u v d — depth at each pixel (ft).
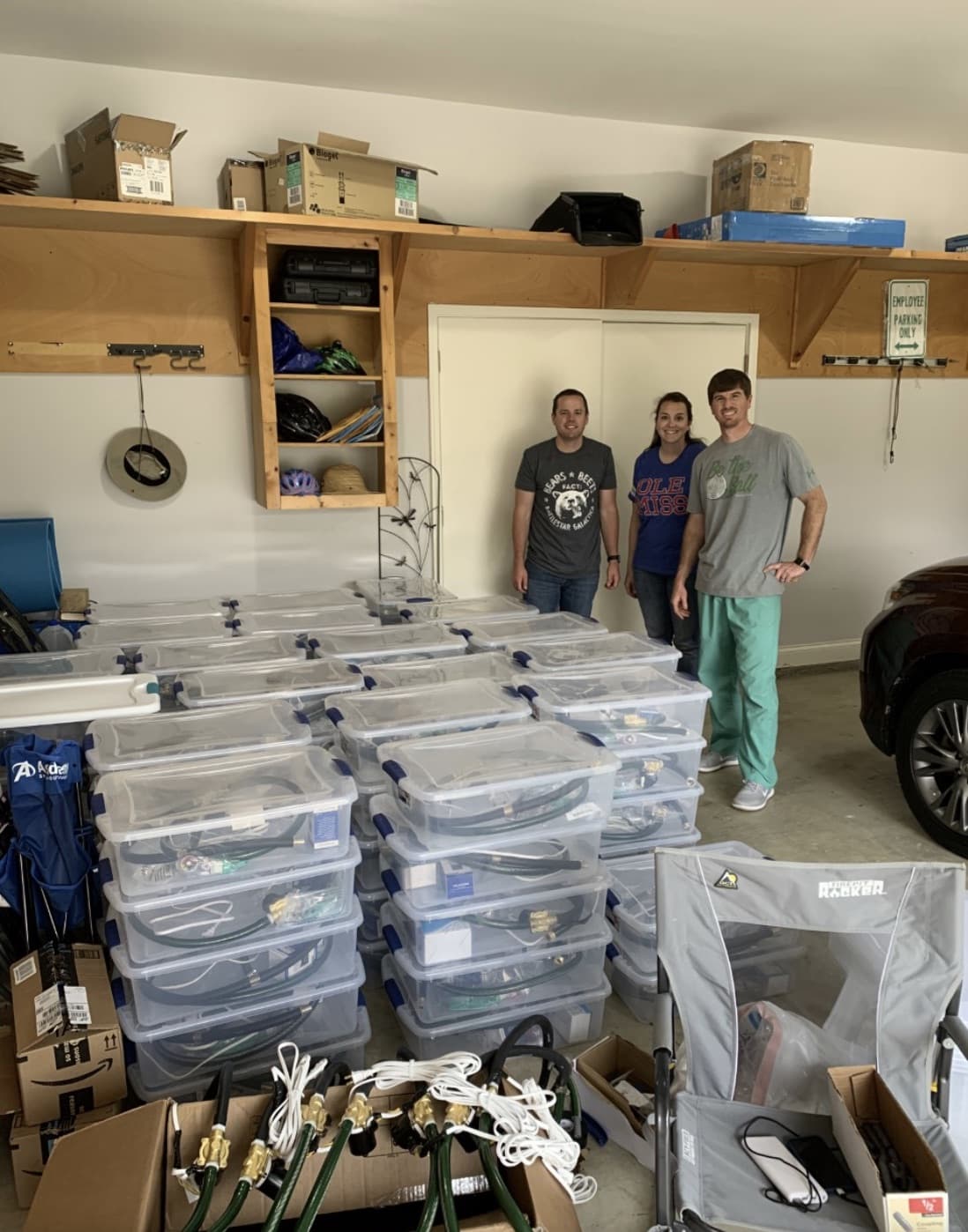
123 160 10.54
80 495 12.48
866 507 17.67
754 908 5.79
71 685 8.29
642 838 8.86
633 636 10.64
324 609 11.71
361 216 11.70
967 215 17.06
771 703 11.77
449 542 14.56
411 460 14.10
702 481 12.05
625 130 14.35
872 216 16.37
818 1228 5.01
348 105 12.82
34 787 6.95
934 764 10.77
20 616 10.52
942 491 18.22
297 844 6.51
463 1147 5.33
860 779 12.87
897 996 5.68
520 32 10.83
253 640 10.32
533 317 14.38
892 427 17.49
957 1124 6.18
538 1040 7.27
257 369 12.32
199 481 13.00
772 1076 5.96
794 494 11.50
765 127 14.82
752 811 11.83
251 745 7.61
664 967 5.81
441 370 14.01
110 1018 6.25
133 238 12.07
